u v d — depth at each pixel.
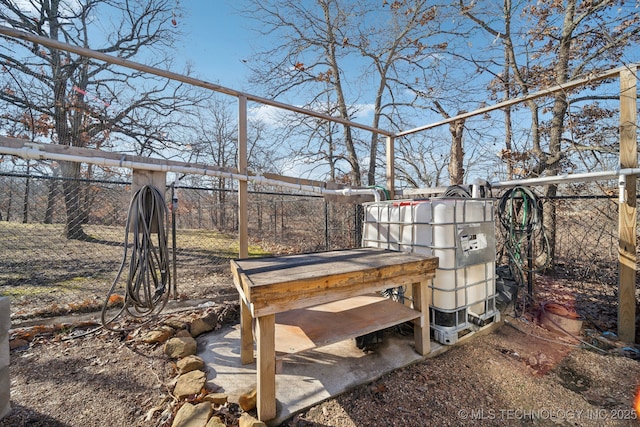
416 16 7.18
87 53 2.06
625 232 2.39
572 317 2.69
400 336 2.45
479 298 2.48
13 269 4.46
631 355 2.19
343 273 1.74
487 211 2.57
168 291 2.30
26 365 1.96
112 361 2.04
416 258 2.16
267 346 1.53
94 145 8.21
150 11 9.27
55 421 1.49
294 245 7.28
